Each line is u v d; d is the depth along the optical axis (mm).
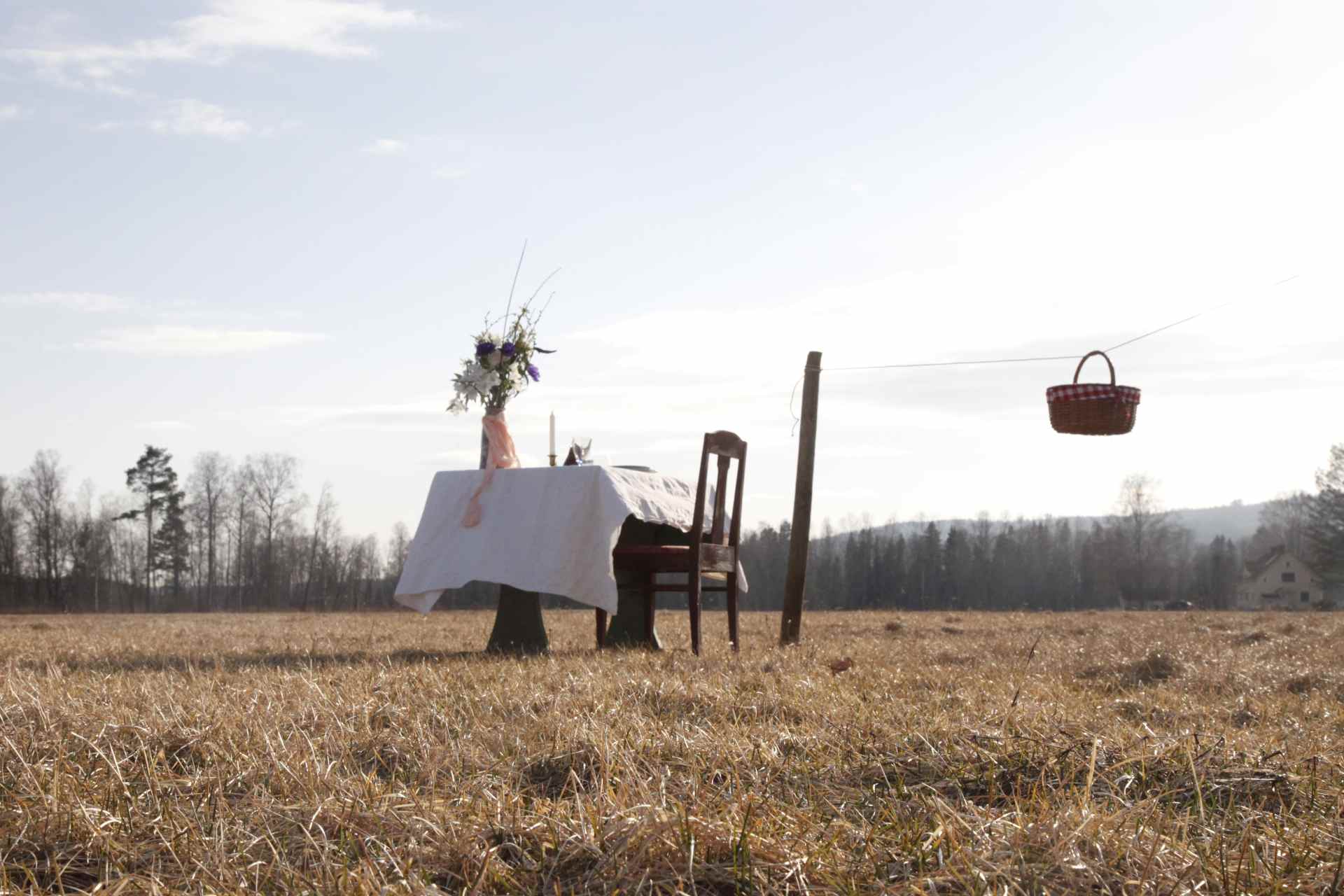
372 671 4922
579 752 2773
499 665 5363
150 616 22562
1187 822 2168
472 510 6684
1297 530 90125
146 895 1868
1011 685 4660
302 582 60938
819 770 2721
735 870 1868
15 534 58281
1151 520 66188
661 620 12797
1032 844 1973
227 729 3066
